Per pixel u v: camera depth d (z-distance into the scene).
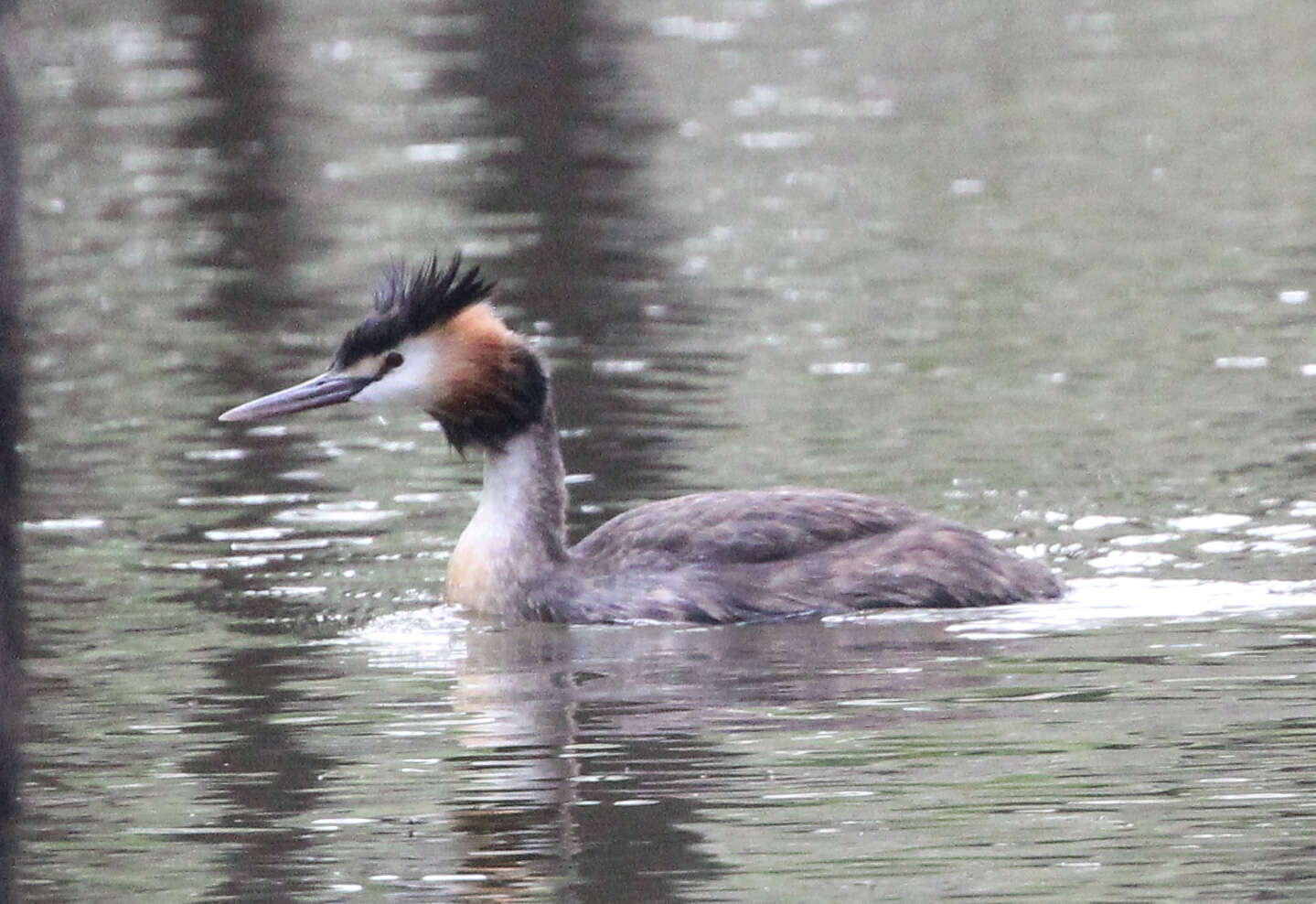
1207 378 18.59
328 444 17.67
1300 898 9.32
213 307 22.41
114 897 9.61
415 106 34.00
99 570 14.64
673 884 9.63
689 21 42.09
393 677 12.60
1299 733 11.21
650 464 16.55
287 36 40.25
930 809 10.41
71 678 12.58
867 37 40.38
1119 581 13.94
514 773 10.98
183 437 17.78
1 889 7.84
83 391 19.27
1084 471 16.14
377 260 24.19
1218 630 12.96
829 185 28.00
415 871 9.83
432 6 43.06
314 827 10.35
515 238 25.16
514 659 12.94
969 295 22.02
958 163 29.31
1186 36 39.31
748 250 24.39
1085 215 25.78
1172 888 9.45
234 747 11.47
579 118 33.03
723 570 13.78
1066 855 9.81
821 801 10.45
